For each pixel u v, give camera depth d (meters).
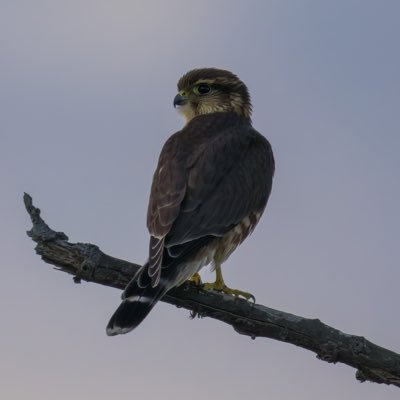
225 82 13.59
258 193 11.78
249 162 11.81
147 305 9.41
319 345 9.88
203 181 11.02
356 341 9.84
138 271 9.67
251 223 11.79
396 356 9.84
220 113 13.02
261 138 12.54
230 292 11.20
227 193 11.16
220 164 11.36
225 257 11.37
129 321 9.29
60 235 9.51
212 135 11.99
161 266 9.91
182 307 10.22
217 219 10.89
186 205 10.73
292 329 9.92
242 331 10.08
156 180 11.09
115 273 9.66
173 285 9.96
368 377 9.99
